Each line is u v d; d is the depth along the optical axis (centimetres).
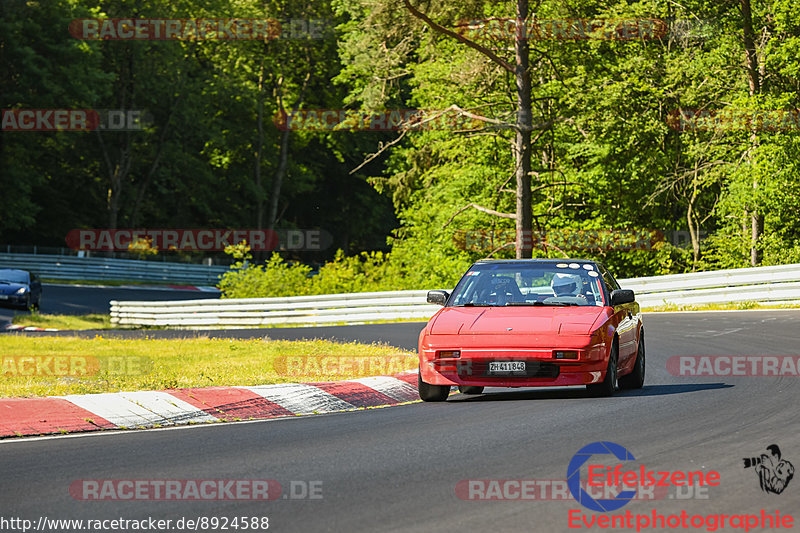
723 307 6556
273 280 9294
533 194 10612
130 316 8575
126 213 17412
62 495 1598
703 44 9462
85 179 17025
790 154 8538
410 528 1365
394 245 11994
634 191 10081
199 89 16925
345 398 2917
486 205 10738
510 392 3041
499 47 8750
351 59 9250
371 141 18325
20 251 14412
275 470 1784
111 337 5781
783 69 8781
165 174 17500
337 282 9362
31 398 2558
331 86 17762
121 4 15750
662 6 9012
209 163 18288
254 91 17162
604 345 2655
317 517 1434
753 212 9038
